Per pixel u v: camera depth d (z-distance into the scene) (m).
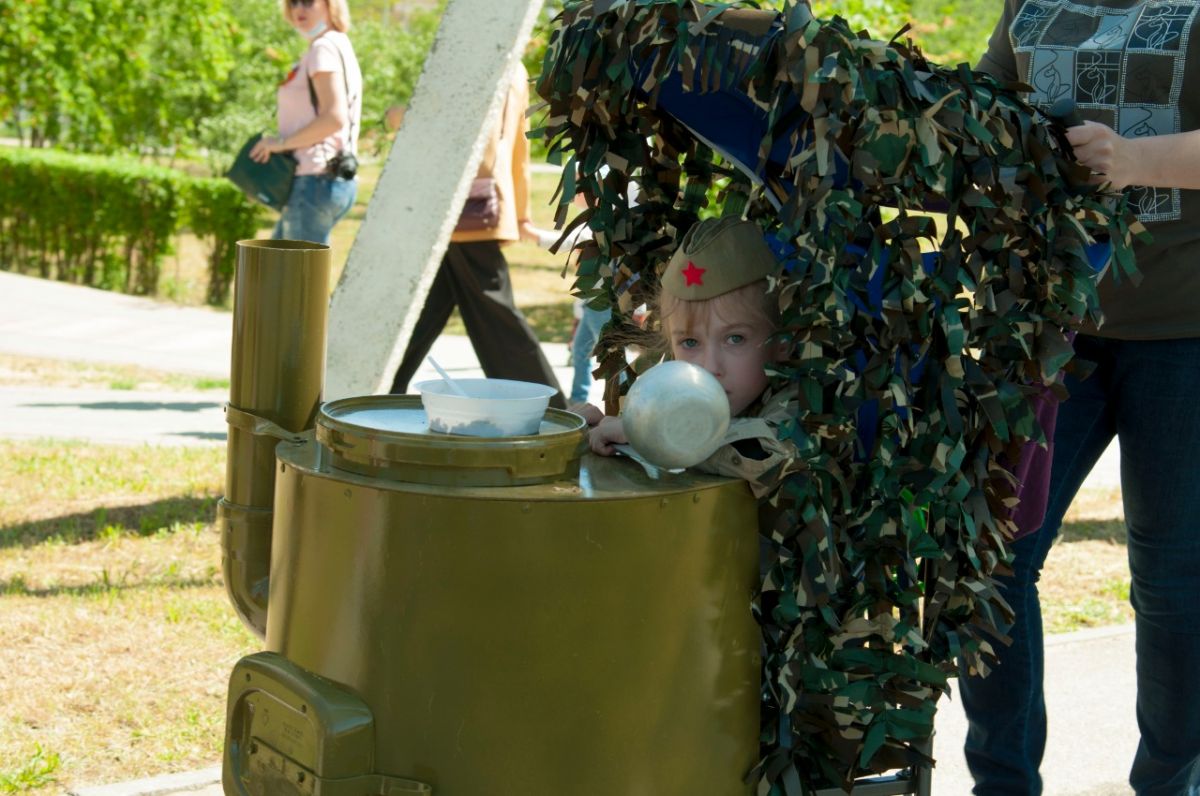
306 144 6.26
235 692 1.94
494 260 5.29
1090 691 3.82
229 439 2.24
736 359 2.06
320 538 1.82
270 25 20.92
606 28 2.00
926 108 1.86
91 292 13.12
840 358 1.86
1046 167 1.96
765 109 2.09
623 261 2.38
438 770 1.76
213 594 4.27
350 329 4.20
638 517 1.75
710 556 1.84
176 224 13.43
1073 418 2.63
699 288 2.04
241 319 2.19
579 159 2.27
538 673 1.74
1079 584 4.89
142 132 17.31
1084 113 2.54
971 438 2.01
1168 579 2.56
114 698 3.44
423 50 22.00
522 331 5.35
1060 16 2.61
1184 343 2.49
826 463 1.87
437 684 1.74
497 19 4.02
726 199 2.45
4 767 3.01
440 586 1.73
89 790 2.92
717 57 1.90
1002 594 2.57
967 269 1.95
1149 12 2.47
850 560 1.94
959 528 1.99
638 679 1.78
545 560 1.72
